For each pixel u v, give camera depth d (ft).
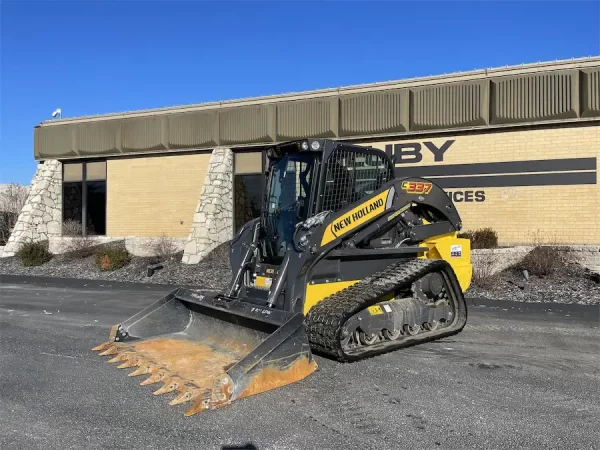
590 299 34.76
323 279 21.54
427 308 23.77
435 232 26.16
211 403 15.76
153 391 17.42
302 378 17.90
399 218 24.73
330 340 19.38
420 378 18.61
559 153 45.11
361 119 52.29
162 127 62.28
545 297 35.76
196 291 23.40
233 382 16.39
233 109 58.39
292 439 13.75
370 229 23.06
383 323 21.76
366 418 15.08
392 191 23.91
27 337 25.66
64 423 14.88
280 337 17.69
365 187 23.79
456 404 16.15
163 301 23.85
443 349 22.61
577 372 19.40
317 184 21.80
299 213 22.11
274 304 20.18
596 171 43.86
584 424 14.58
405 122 50.37
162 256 56.95
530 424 14.60
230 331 21.67
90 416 15.37
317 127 54.29
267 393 17.02
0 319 30.35
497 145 47.42
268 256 22.80
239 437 13.89
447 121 48.73
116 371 19.71
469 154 48.47
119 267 53.88
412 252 24.97
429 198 25.79
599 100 43.14
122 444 13.53
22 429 14.49
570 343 23.81
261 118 56.90
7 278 51.47
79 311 32.86
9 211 83.97
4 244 76.74
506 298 35.78
